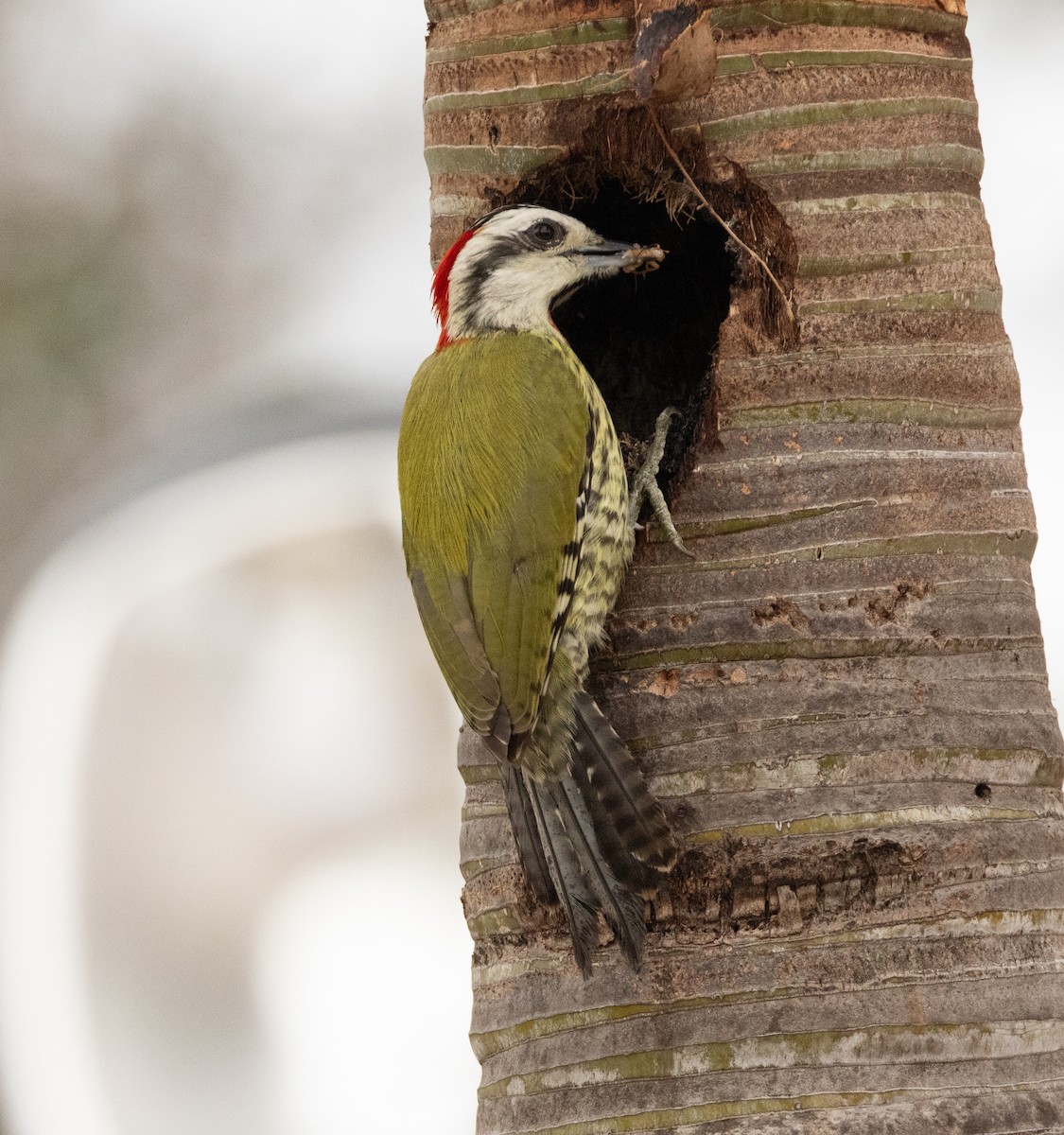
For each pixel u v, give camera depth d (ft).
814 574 32.94
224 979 49.08
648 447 39.58
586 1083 31.76
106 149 73.26
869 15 34.27
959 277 34.22
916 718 32.32
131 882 49.83
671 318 41.42
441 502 35.70
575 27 35.19
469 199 37.19
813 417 33.50
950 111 34.73
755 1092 30.71
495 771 35.06
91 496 60.85
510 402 35.94
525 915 33.40
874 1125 30.27
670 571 33.47
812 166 33.99
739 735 32.27
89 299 71.46
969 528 33.55
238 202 73.51
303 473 52.95
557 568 34.40
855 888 31.37
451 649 34.88
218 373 71.20
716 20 34.14
